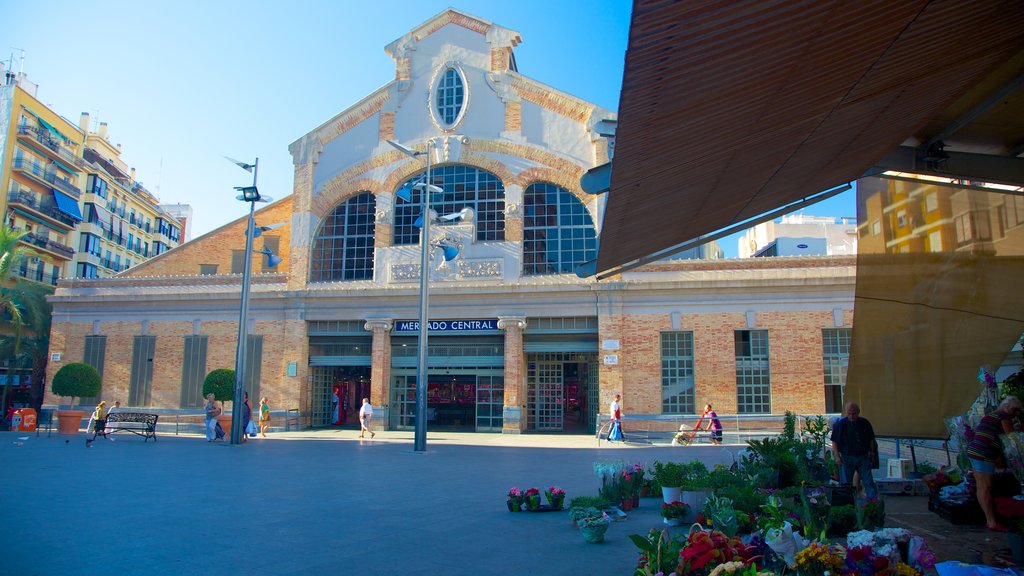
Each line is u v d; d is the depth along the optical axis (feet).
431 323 84.74
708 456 58.18
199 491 36.81
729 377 77.05
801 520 22.17
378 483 40.68
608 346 79.36
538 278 82.64
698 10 10.66
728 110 15.52
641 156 17.40
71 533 25.85
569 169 83.25
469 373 84.74
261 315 88.28
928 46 14.83
